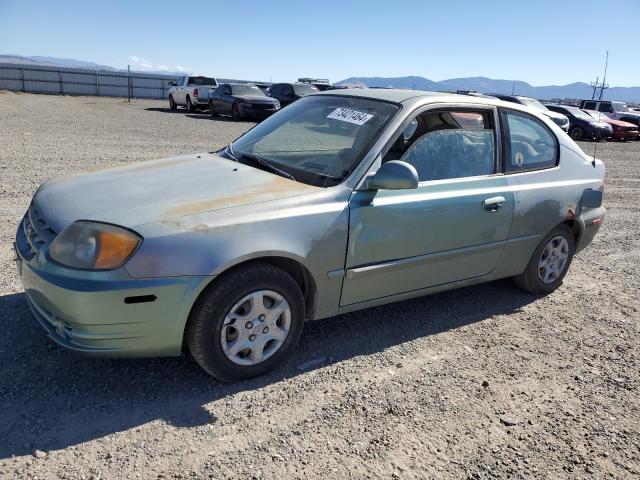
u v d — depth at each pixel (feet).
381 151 11.40
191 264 9.02
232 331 9.96
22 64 142.51
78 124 54.85
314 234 10.30
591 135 74.43
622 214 28.35
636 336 13.94
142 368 10.54
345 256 10.89
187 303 9.09
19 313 12.14
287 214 10.07
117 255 8.70
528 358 12.33
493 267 14.07
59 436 8.48
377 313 13.94
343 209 10.70
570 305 15.65
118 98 138.41
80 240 8.92
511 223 13.79
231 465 8.15
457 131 12.96
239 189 10.57
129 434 8.67
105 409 9.23
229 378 10.12
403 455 8.70
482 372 11.51
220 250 9.23
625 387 11.42
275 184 10.93
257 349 10.28
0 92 119.14
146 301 8.84
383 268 11.54
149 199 10.00
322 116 13.10
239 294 9.66
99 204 9.87
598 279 18.08
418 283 12.57
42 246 9.39
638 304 16.12
